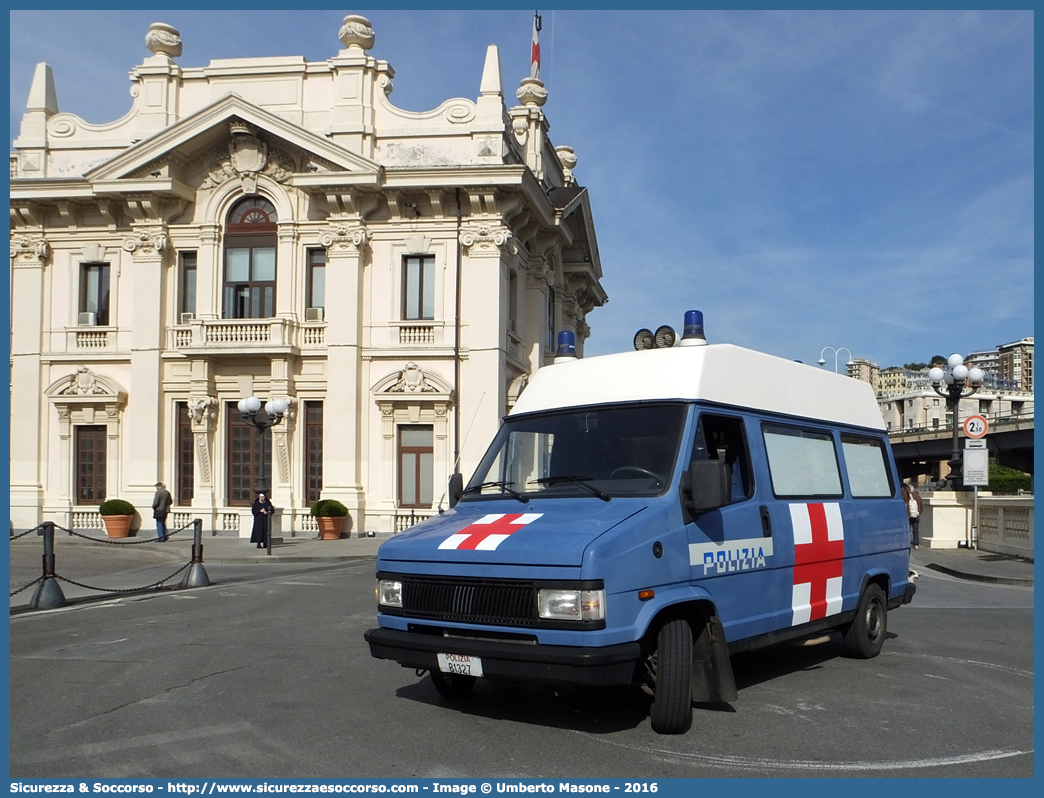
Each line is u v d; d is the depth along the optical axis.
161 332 31.38
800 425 8.55
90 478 31.95
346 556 23.19
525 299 34.97
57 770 5.77
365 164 29.47
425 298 30.84
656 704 6.34
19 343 32.09
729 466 7.38
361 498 30.23
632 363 7.64
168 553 24.47
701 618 6.77
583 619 5.82
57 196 31.39
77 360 31.84
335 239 30.50
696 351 7.46
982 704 7.35
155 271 31.36
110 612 13.09
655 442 7.01
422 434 30.52
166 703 7.44
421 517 29.97
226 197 31.47
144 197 30.84
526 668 5.94
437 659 6.32
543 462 7.38
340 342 30.27
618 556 6.00
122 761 5.93
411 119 30.61
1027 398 117.50
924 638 10.59
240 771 5.70
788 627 7.80
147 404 31.06
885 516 9.79
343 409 30.12
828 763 5.81
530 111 36.56
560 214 34.28
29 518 31.47
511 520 6.62
